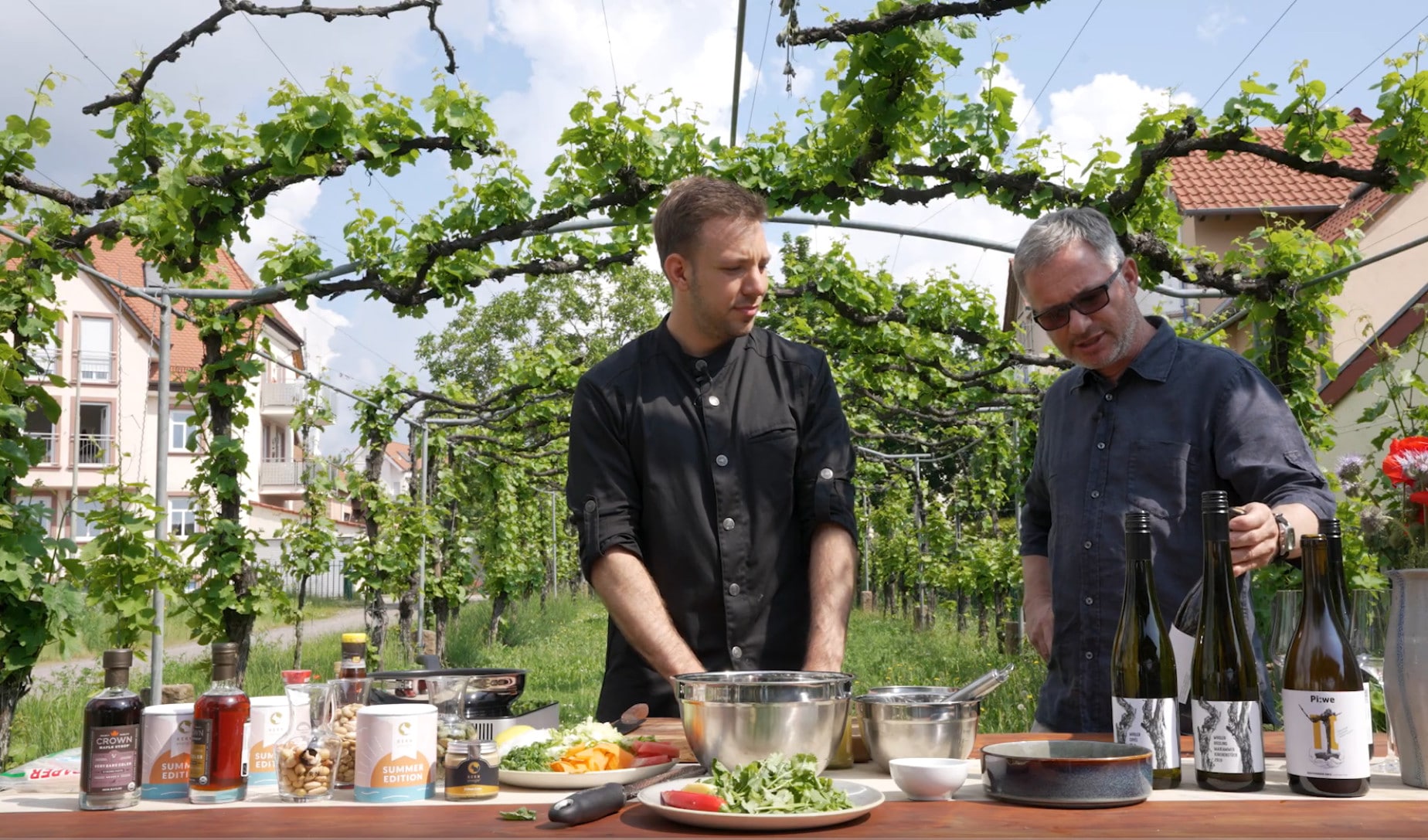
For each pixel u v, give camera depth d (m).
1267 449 2.38
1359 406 9.45
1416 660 1.56
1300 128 5.26
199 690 8.84
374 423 12.03
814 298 8.99
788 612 2.50
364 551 11.90
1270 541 1.81
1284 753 1.82
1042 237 2.53
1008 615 15.49
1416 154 5.19
